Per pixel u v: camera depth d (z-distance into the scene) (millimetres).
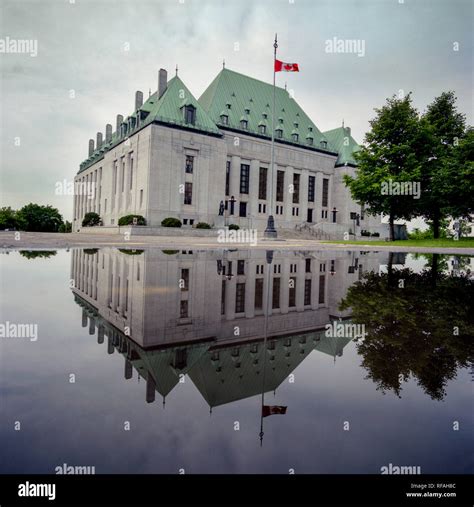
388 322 4613
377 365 2949
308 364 2975
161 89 59688
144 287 7137
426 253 24984
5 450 1595
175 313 5000
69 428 1819
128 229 44781
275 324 4512
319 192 74625
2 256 12367
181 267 10922
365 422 1968
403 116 39719
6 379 2484
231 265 12133
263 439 1757
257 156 64688
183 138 54344
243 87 68750
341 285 8383
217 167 57938
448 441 1771
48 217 120688
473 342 3660
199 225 50719
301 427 1899
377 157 40250
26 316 4469
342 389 2430
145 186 52469
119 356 3061
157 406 2104
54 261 11211
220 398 2240
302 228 67562
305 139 72812
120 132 68000
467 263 16094
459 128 45906
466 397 2324
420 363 3025
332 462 1573
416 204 41531
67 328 3949
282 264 13320
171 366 2854
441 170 37625
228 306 5656
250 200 63906
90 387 2367
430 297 6738
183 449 1644
